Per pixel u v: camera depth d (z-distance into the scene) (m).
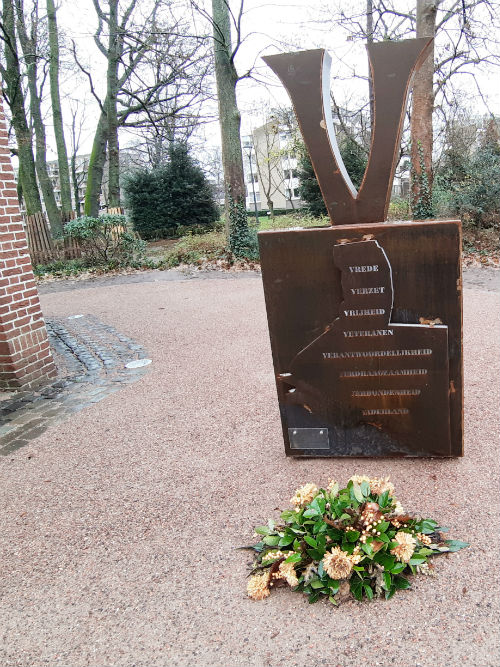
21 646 2.24
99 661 2.12
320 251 3.07
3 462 3.98
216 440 3.98
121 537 2.92
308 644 2.10
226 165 13.79
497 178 12.53
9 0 16.95
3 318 5.33
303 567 2.40
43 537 2.99
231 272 12.70
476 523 2.71
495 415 3.94
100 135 19.81
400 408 3.25
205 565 2.62
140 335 7.51
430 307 3.02
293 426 3.45
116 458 3.85
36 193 18.81
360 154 19.61
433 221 2.89
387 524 2.32
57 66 19.70
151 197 24.61
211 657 2.09
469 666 1.93
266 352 6.10
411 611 2.20
